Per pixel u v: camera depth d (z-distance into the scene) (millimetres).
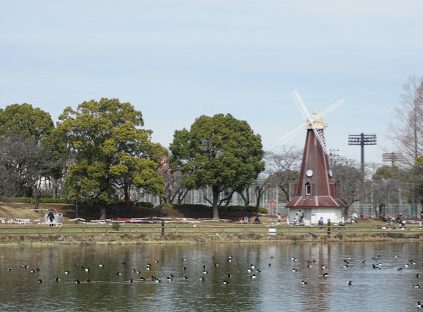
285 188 179500
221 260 82250
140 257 84438
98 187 128500
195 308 52688
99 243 101562
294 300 56062
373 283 64812
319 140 136875
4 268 72938
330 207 134125
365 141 188375
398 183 148125
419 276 69438
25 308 52188
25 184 141125
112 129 131875
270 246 102688
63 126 131500
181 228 110938
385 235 115812
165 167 163125
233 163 140000
